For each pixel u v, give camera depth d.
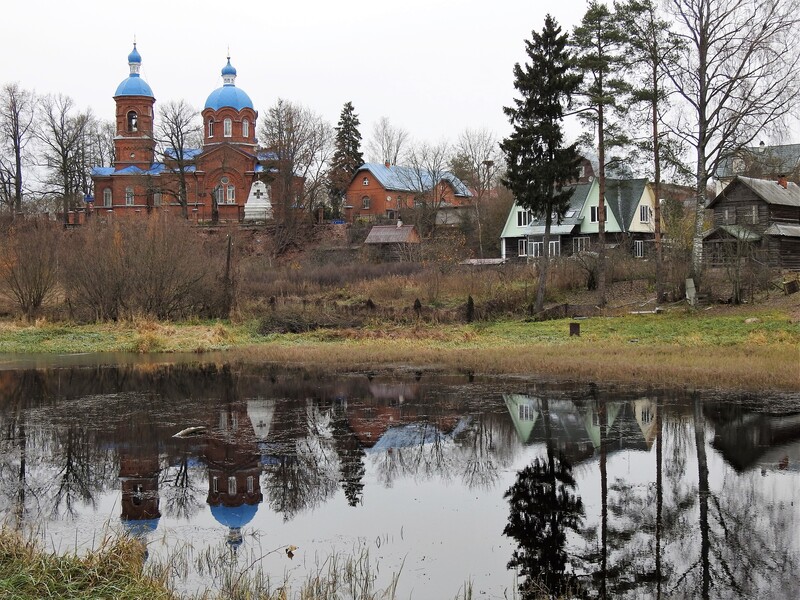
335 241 74.62
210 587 9.42
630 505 12.44
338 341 36.03
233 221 76.31
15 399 22.20
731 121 34.91
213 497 13.14
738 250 37.19
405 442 16.73
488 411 19.61
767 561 10.24
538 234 65.25
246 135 81.12
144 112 82.38
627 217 62.88
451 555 10.52
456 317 39.28
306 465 15.05
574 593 9.37
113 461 15.41
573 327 33.16
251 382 25.08
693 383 22.08
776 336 28.56
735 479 13.57
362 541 11.05
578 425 17.75
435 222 78.81
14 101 79.25
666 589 9.45
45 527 11.68
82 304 42.75
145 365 29.56
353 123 95.25
